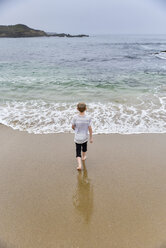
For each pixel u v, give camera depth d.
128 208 3.64
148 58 29.31
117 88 11.79
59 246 2.94
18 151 5.52
